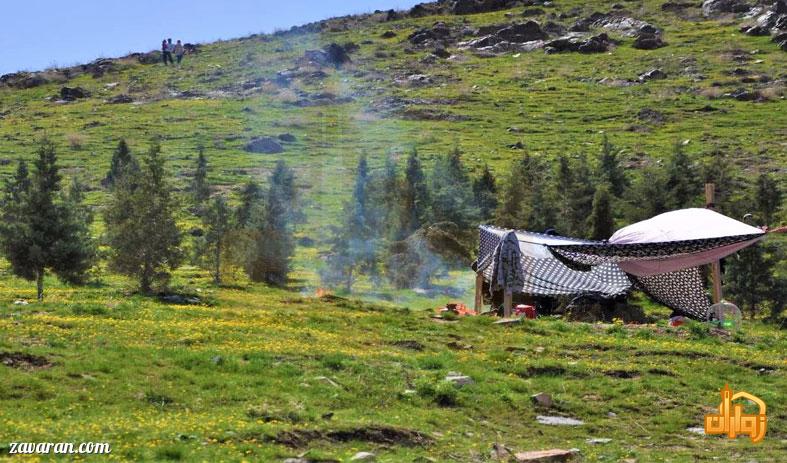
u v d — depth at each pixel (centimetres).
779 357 3456
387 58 19962
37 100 18862
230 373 2784
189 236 8688
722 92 16450
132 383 2598
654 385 2998
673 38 19988
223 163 13288
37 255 4947
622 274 4756
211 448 2103
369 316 3853
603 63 18850
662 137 14312
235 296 4678
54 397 2453
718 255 4209
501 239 4209
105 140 15012
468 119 15812
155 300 4272
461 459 2238
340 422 2369
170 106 17262
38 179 5178
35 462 1939
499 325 3781
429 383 2784
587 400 2862
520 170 10075
